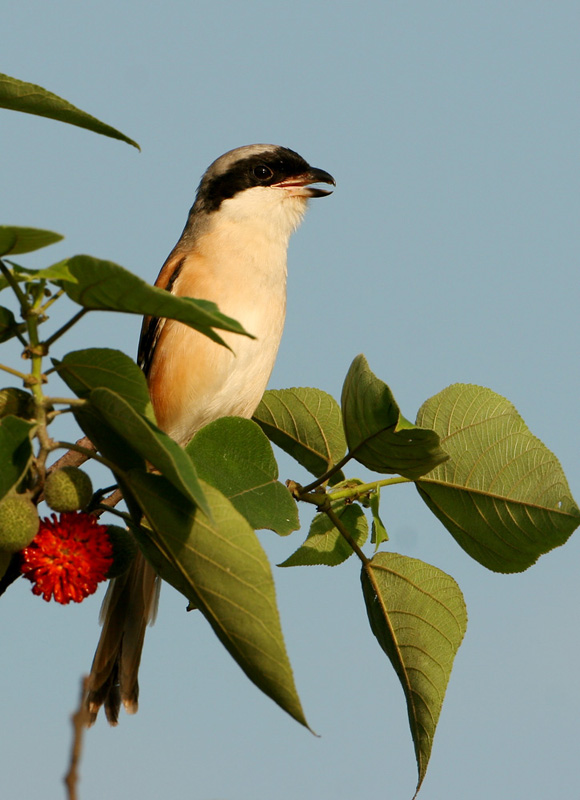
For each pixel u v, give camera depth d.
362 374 5.92
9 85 4.91
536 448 6.63
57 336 4.48
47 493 4.57
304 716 4.43
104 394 4.21
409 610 6.70
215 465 5.79
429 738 6.56
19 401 4.58
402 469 6.27
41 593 4.80
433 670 6.62
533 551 6.71
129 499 4.76
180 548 4.54
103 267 4.02
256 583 4.40
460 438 6.73
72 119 5.13
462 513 6.83
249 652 4.47
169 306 4.14
